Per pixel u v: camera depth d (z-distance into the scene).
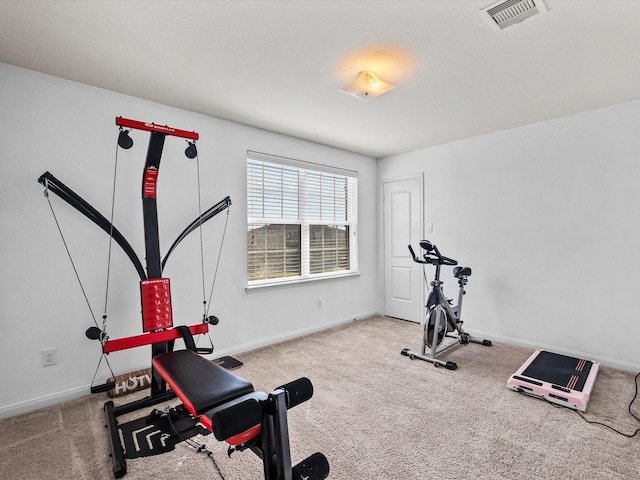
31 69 2.21
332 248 4.27
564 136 3.11
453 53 2.00
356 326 4.16
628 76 2.30
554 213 3.18
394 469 1.61
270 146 3.50
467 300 3.79
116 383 2.38
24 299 2.19
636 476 1.56
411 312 4.38
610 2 1.55
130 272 2.61
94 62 2.11
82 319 2.40
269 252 3.58
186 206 2.92
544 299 3.25
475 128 3.42
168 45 1.91
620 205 2.83
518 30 1.77
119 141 2.02
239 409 1.14
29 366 2.20
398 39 1.85
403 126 3.36
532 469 1.61
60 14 1.63
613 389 2.44
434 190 4.09
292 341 3.58
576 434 1.89
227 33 1.80
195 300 2.97
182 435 1.89
